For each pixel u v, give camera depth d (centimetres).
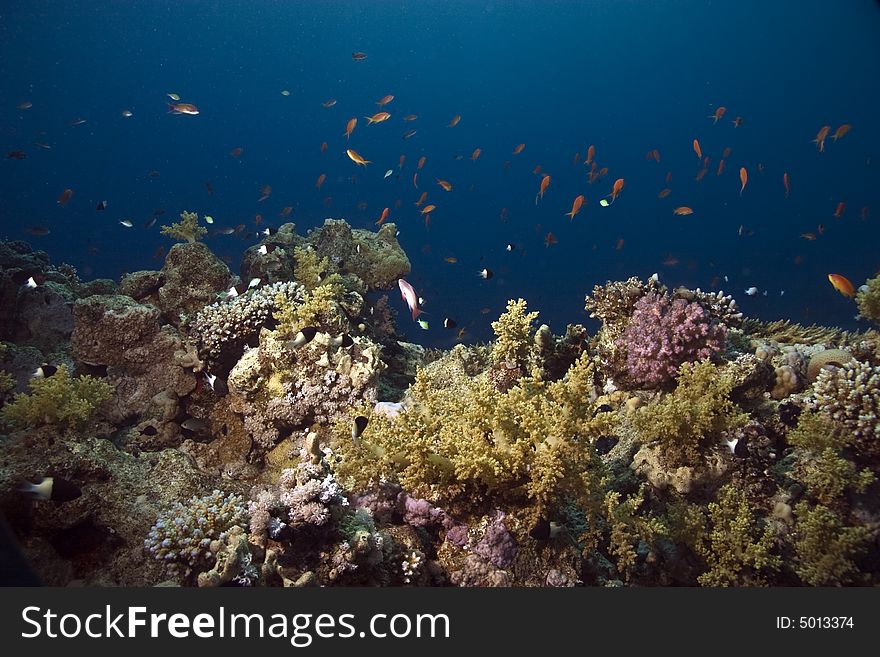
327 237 940
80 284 883
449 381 675
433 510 403
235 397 561
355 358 563
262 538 364
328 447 523
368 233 1009
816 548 413
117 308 579
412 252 5647
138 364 575
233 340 586
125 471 435
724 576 415
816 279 3256
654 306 561
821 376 487
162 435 552
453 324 666
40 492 354
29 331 699
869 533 409
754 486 456
